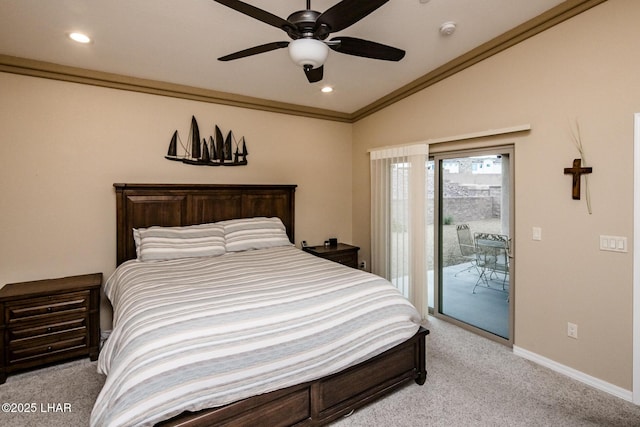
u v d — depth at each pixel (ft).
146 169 11.31
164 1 7.07
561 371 8.32
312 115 14.98
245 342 5.40
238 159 13.17
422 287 11.96
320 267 9.17
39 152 9.67
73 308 8.91
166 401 4.55
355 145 16.11
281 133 14.25
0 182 9.21
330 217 15.81
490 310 10.53
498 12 8.13
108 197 10.70
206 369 4.94
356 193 16.12
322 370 5.90
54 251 9.93
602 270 7.52
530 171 8.89
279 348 5.57
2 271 9.27
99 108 10.51
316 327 6.07
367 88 12.78
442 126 11.44
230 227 11.89
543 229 8.66
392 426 6.45
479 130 10.16
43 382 8.02
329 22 5.80
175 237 10.61
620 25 7.06
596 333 7.65
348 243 16.38
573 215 8.00
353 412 6.85
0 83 9.15
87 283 9.28
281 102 13.98
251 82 11.73
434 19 8.30
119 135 10.83
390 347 6.95
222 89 12.31
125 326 5.69
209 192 12.25
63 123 9.98
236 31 8.32
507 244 9.81
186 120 12.04
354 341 6.38
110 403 4.50
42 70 9.58
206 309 5.98
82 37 8.38
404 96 12.91
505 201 9.86
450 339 10.44
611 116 7.26
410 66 11.04
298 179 14.79
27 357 8.35
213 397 4.93
